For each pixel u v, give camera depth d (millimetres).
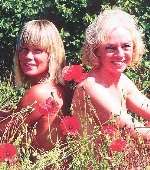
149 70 5469
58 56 2330
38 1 6258
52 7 6250
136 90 2316
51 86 2281
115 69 2119
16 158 1876
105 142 1855
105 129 1879
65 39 6180
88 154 1841
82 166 1835
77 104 2125
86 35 2170
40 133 2258
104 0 6145
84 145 1843
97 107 2090
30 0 6266
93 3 6211
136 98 2303
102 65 2137
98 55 2146
